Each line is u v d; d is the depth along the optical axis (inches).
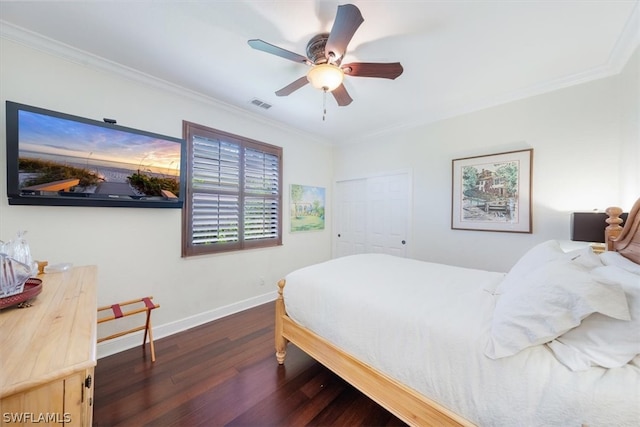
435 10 58.0
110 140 79.4
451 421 40.4
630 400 29.2
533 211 95.9
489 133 106.1
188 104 101.3
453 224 116.2
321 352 63.4
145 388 65.9
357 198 157.6
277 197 136.9
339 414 58.1
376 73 67.7
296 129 142.4
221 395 63.6
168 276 96.4
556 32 65.1
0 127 65.1
